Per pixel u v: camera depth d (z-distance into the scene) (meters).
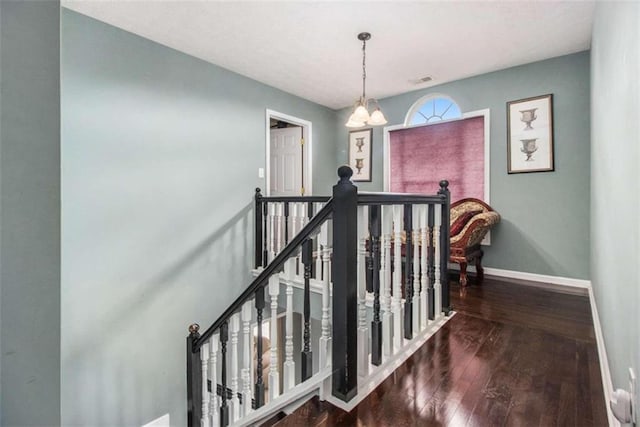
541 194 3.43
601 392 1.43
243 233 3.80
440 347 1.87
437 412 1.31
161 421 2.99
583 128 3.18
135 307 2.84
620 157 1.23
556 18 2.57
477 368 1.64
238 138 3.75
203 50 3.15
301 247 1.57
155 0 2.35
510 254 3.63
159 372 3.00
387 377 1.56
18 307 0.49
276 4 2.41
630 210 1.01
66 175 2.45
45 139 0.53
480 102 3.79
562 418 1.27
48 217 0.53
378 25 2.69
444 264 2.32
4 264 0.48
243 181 3.80
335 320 1.41
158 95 3.01
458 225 3.39
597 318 2.17
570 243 3.27
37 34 0.52
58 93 0.54
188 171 3.25
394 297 1.79
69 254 2.46
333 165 5.21
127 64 2.79
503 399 1.39
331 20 2.62
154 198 2.98
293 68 3.59
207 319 3.41
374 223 1.64
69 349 2.46
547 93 3.36
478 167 3.87
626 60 1.07
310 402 1.40
